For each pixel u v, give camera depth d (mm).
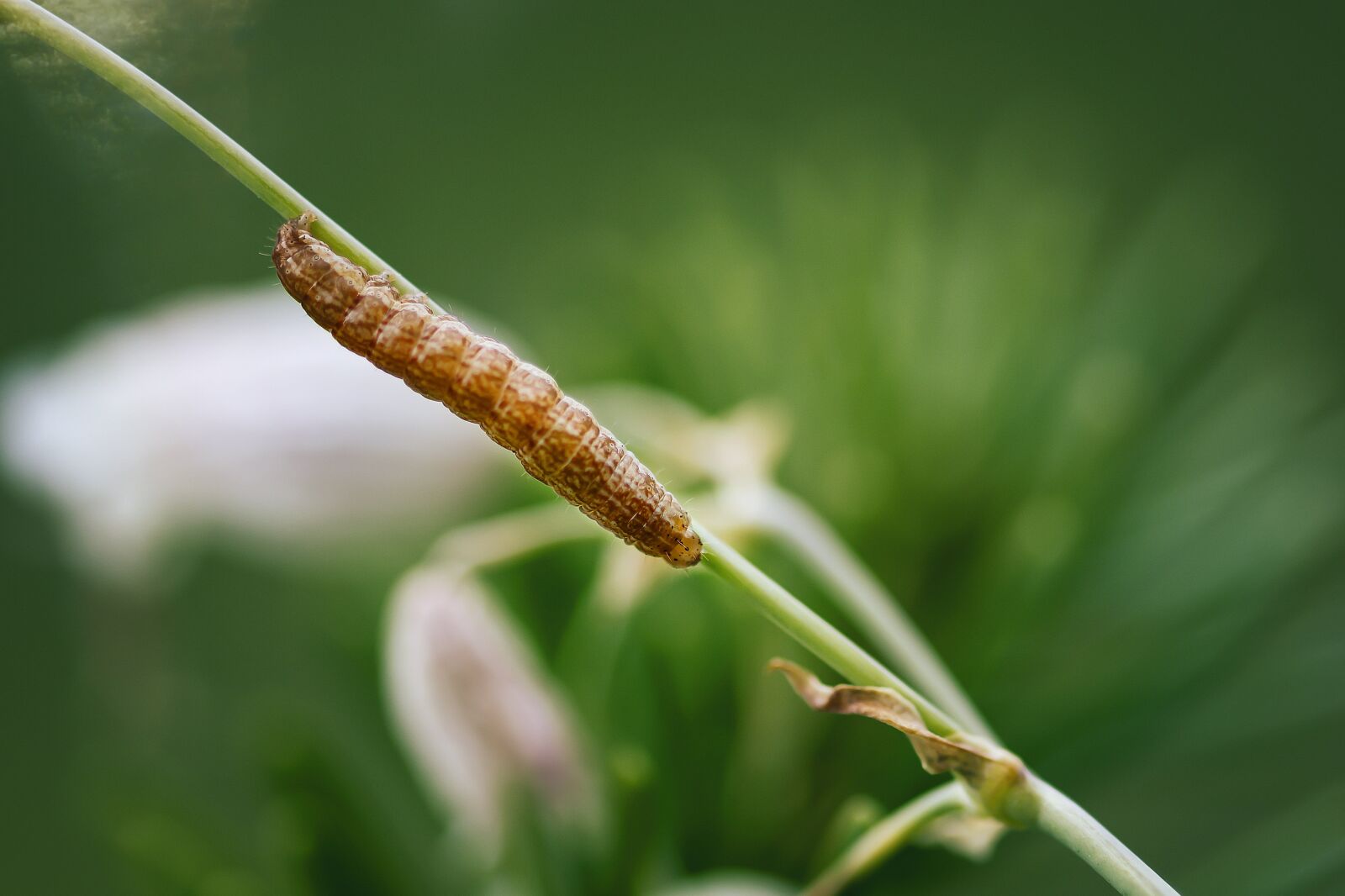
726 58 475
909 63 474
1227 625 249
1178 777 279
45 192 328
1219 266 296
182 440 250
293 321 255
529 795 228
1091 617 252
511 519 253
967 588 248
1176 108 458
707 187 364
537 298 429
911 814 200
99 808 278
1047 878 299
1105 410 253
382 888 237
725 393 274
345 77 444
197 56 303
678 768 246
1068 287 277
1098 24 467
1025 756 245
